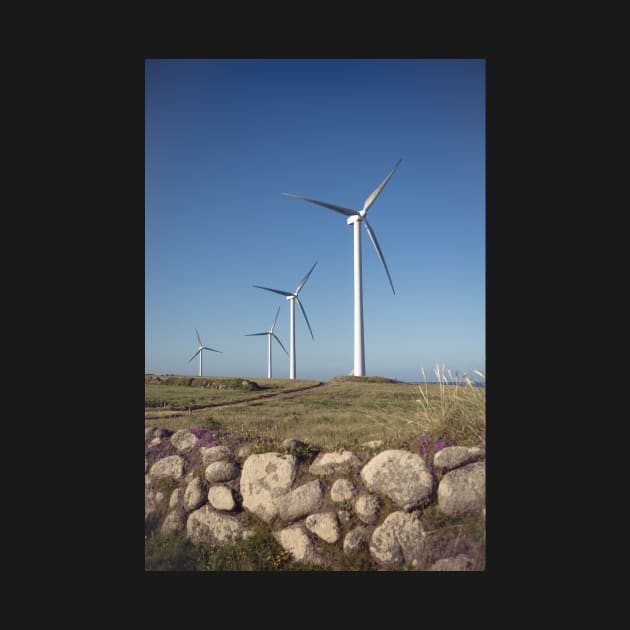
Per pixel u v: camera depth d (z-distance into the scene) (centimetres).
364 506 516
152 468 689
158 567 526
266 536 543
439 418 585
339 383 3083
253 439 696
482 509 482
